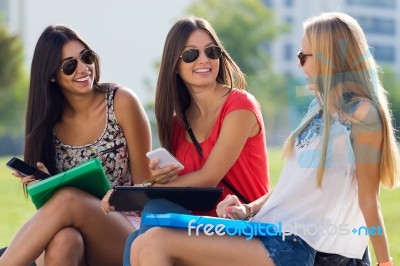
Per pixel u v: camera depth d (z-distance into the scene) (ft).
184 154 25.18
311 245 20.76
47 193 23.25
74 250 22.94
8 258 22.88
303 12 455.22
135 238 21.35
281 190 21.84
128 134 26.43
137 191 22.58
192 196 23.08
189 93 25.59
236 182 24.54
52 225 22.89
